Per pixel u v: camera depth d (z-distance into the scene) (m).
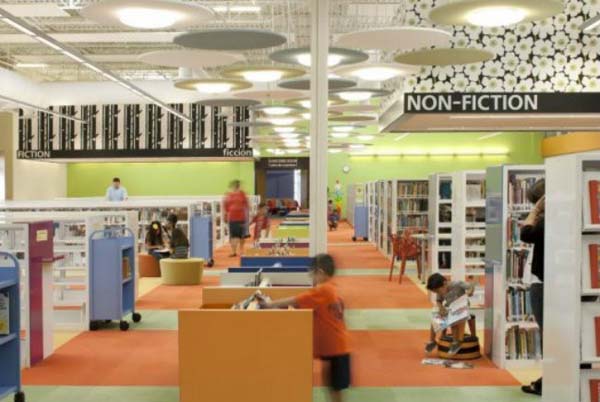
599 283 4.96
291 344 5.93
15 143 31.11
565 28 14.18
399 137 36.75
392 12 19.77
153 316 11.60
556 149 12.89
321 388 7.43
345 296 13.52
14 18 11.95
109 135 31.33
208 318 5.95
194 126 31.25
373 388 7.47
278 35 9.74
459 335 8.72
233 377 5.96
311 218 10.14
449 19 8.73
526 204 8.27
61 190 35.78
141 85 31.31
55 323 10.50
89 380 7.82
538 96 14.16
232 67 12.46
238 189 21.09
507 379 7.83
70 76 31.48
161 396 7.23
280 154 37.53
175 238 15.97
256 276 8.27
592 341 4.98
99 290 10.48
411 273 17.02
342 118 21.62
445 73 14.24
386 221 20.72
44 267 8.81
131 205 18.56
